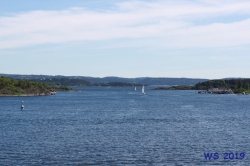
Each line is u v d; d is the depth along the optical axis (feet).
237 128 344.28
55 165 200.34
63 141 266.16
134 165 200.85
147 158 215.51
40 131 319.88
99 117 461.78
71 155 221.66
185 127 350.84
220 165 203.31
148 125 367.25
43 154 223.71
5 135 295.07
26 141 265.54
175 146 249.14
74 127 350.23
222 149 240.94
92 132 313.53
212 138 281.95
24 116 480.64
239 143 261.44
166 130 327.67
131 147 244.63
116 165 200.64
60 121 410.11
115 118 446.60
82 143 258.78
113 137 285.43
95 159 212.64
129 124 376.27
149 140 271.90
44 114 512.22
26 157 216.54
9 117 465.88
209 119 435.94
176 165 201.57
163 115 492.54
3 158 213.66
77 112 547.08
